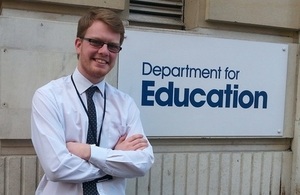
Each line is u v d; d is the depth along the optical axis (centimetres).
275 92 318
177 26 316
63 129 189
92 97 201
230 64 303
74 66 267
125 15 283
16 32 255
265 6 309
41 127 183
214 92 300
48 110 185
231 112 306
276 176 328
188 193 303
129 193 289
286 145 332
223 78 302
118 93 216
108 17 192
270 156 324
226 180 313
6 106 255
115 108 208
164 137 291
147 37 280
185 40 289
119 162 190
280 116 322
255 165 321
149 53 281
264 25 310
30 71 258
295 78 325
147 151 201
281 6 314
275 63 316
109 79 274
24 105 258
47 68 261
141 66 280
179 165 299
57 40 263
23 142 264
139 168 195
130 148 199
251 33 314
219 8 296
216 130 304
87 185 191
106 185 197
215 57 298
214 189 310
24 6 259
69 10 269
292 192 330
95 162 186
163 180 296
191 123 296
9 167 259
